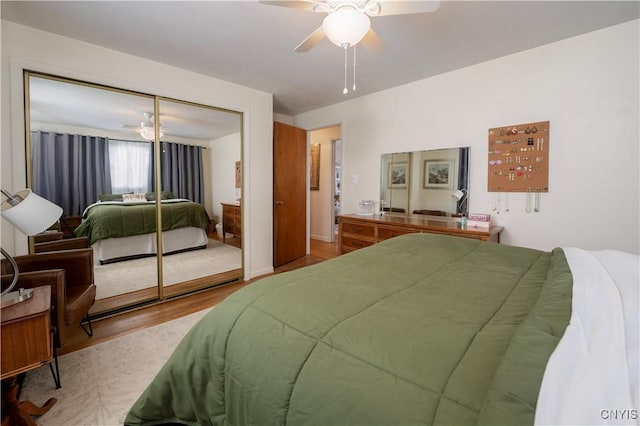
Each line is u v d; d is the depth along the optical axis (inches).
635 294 36.1
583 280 42.1
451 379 26.6
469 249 71.7
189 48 98.4
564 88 95.7
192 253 136.9
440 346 31.2
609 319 30.5
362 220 133.6
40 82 91.9
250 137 139.9
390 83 134.3
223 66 113.3
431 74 123.6
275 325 39.1
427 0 56.4
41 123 93.0
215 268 142.7
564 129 96.4
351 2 58.2
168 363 48.8
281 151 165.8
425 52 103.3
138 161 115.7
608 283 39.6
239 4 74.7
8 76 82.0
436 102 125.8
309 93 147.6
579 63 92.7
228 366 40.9
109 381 68.1
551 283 44.2
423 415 24.4
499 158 109.8
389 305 41.5
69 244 96.6
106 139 108.0
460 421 23.0
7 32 81.7
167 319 101.0
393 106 140.6
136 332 91.5
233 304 46.1
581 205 94.6
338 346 33.2
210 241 140.3
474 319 37.1
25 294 55.2
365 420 26.5
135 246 121.3
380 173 147.4
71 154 100.3
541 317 33.0
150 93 108.8
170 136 123.2
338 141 235.3
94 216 108.6
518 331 30.7
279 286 48.6
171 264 131.6
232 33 89.0
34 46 85.6
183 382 46.4
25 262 76.8
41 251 91.1
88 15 79.2
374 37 73.3
